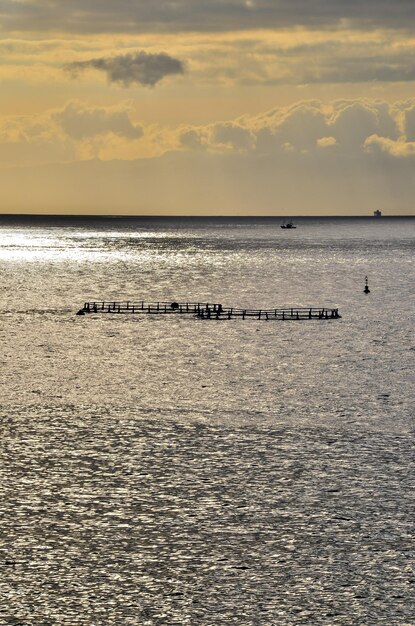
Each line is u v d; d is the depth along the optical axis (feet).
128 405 339.57
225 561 209.67
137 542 218.59
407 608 191.01
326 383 380.17
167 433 303.27
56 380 382.01
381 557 211.82
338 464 272.10
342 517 233.14
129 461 274.36
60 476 261.24
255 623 185.37
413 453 282.56
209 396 354.95
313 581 201.05
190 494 248.11
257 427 310.65
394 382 383.04
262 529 226.17
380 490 251.19
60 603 191.83
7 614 187.62
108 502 242.17
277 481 257.75
